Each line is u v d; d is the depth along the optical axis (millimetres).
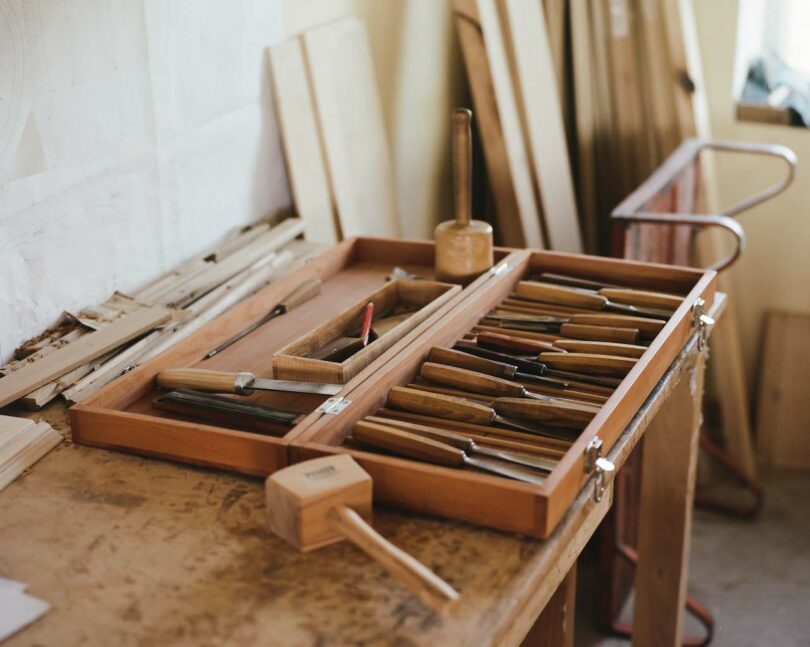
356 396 1479
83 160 1969
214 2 2326
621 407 1451
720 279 3684
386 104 3207
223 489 1368
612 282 2096
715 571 3373
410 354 1624
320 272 2172
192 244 2377
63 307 1963
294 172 2666
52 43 1847
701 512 3742
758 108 3787
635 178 3742
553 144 3434
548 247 3482
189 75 2273
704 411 4055
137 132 2119
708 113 3834
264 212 2662
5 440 1439
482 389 1579
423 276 2197
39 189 1860
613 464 1375
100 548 1244
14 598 1143
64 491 1377
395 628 1082
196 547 1240
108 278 2088
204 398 1543
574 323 1826
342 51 2824
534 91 3352
